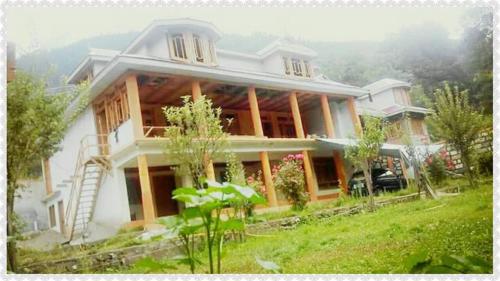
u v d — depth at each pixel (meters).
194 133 14.22
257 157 22.53
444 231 9.20
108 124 19.19
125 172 19.28
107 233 16.58
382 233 10.66
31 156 10.99
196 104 14.61
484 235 7.91
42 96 11.13
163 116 22.41
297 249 10.34
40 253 11.93
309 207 17.94
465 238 8.02
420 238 9.07
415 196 19.08
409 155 20.50
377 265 7.50
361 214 16.28
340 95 26.45
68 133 21.61
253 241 12.70
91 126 19.98
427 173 20.84
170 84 20.08
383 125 21.91
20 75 10.99
